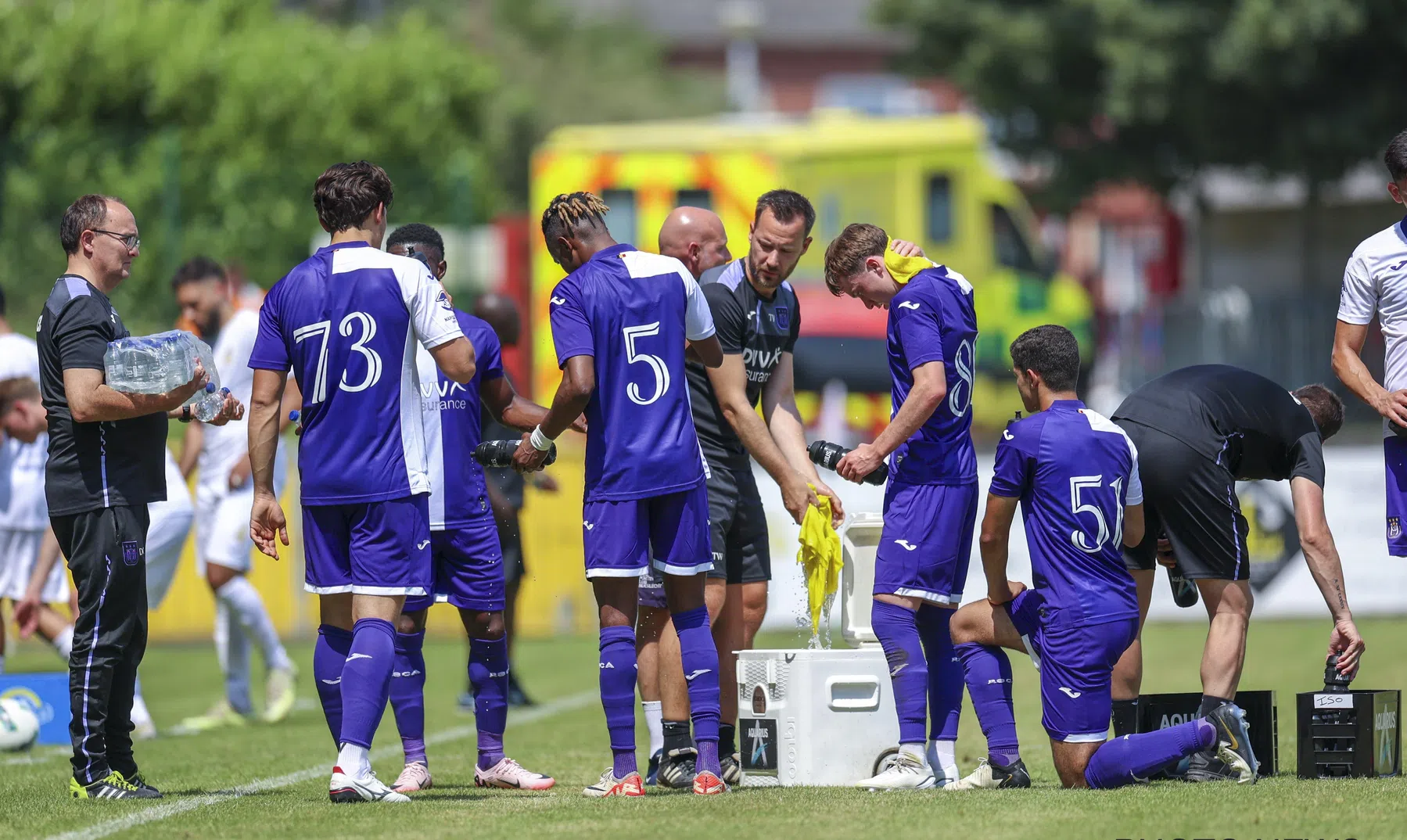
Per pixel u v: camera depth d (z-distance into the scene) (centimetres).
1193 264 12719
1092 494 2120
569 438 5841
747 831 1730
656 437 2088
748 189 7544
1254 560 5156
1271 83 9562
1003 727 2184
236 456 3459
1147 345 7844
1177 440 2258
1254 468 2330
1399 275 2372
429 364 2362
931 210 7950
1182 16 9675
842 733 2309
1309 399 2423
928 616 2280
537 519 5522
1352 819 1762
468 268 7312
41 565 3183
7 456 3331
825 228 7631
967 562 2248
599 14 16375
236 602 3491
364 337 2017
